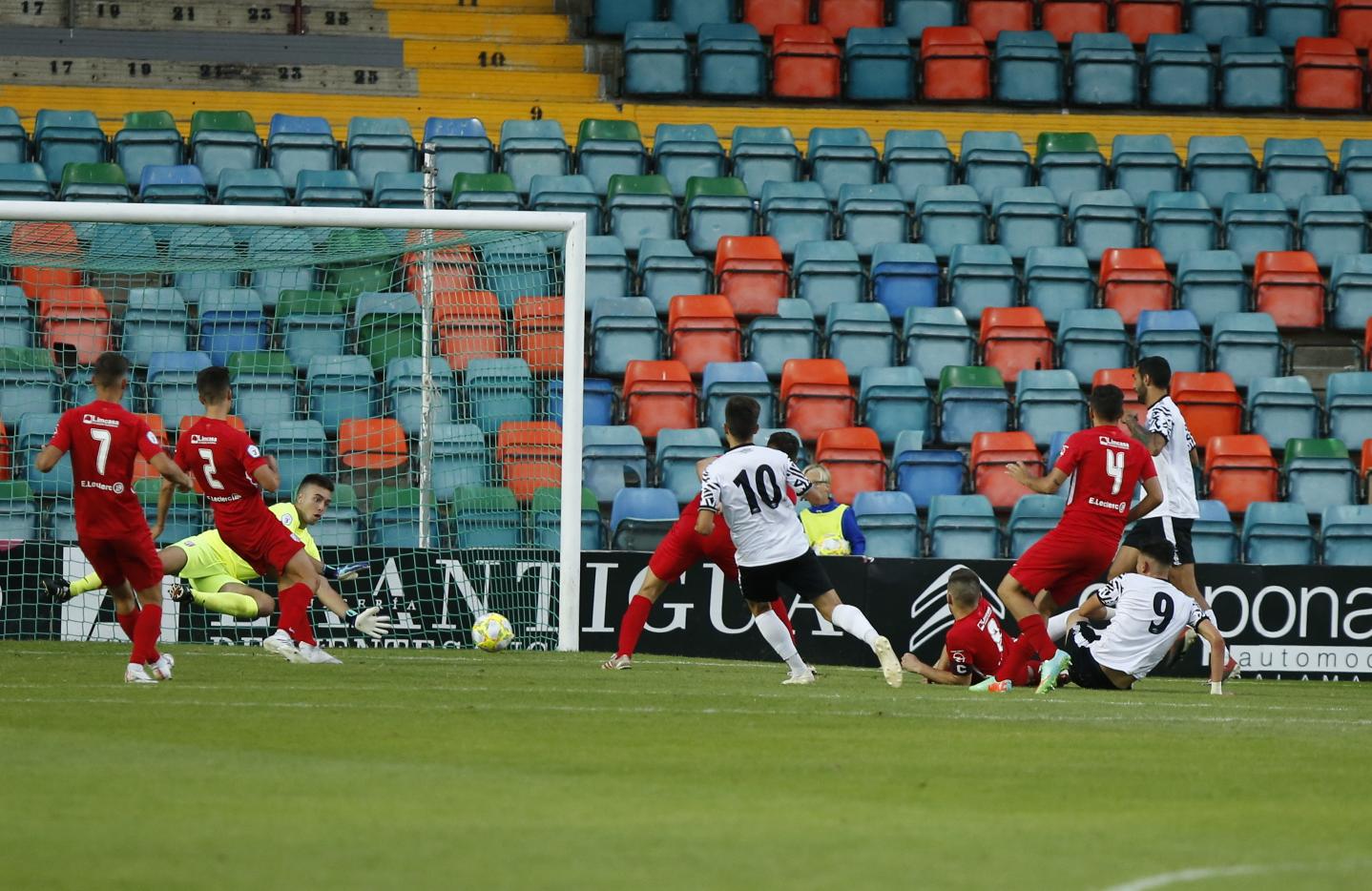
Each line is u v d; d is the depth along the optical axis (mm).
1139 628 41156
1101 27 84000
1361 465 63312
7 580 49438
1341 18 84062
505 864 16469
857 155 75312
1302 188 75688
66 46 78875
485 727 28703
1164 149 76188
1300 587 50312
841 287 68688
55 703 31297
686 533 42562
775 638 39688
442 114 80000
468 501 53844
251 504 39625
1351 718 34656
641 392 62062
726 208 71188
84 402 57750
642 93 80062
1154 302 68625
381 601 50500
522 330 60344
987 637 41594
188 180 70375
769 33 84062
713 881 15805
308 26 81125
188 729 27484
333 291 60656
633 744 26641
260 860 16484
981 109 81750
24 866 15984
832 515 50844
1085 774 24141
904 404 63000
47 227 58031
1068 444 38125
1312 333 69250
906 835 18609
